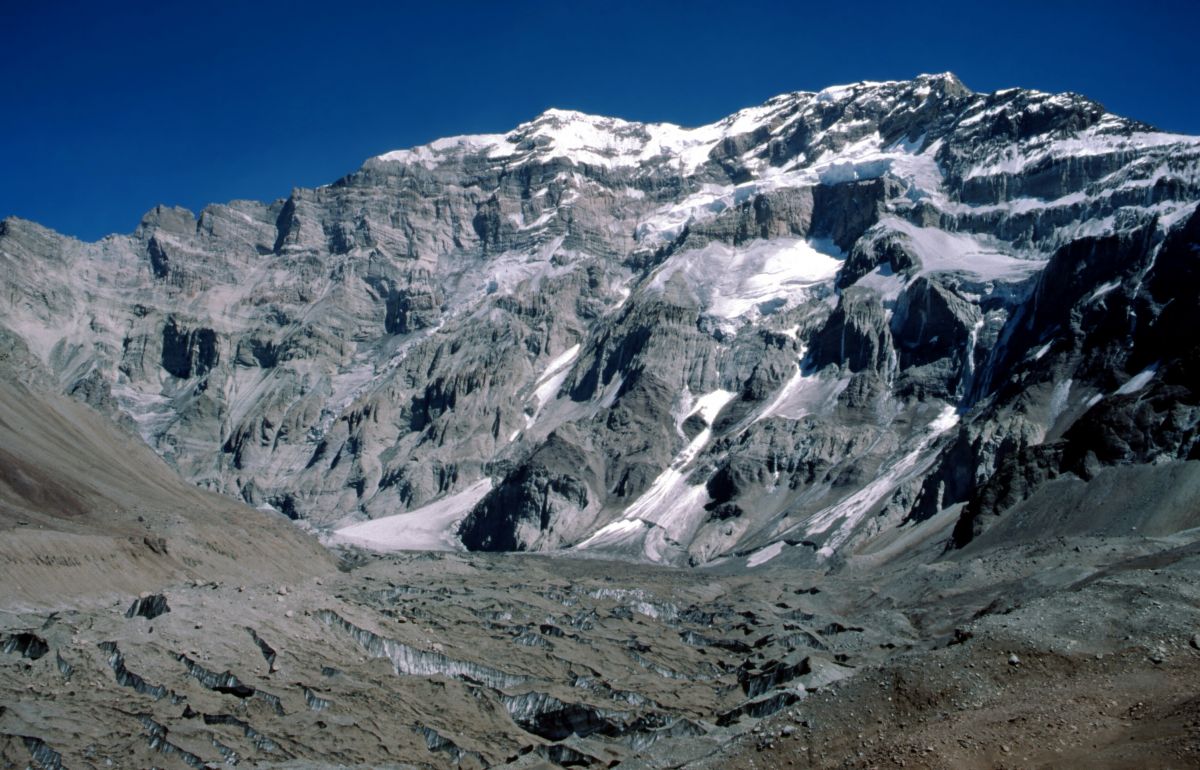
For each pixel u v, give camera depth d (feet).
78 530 502.79
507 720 328.90
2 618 373.61
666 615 584.40
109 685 312.50
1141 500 522.06
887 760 177.06
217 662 329.72
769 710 273.13
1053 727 174.60
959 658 200.44
